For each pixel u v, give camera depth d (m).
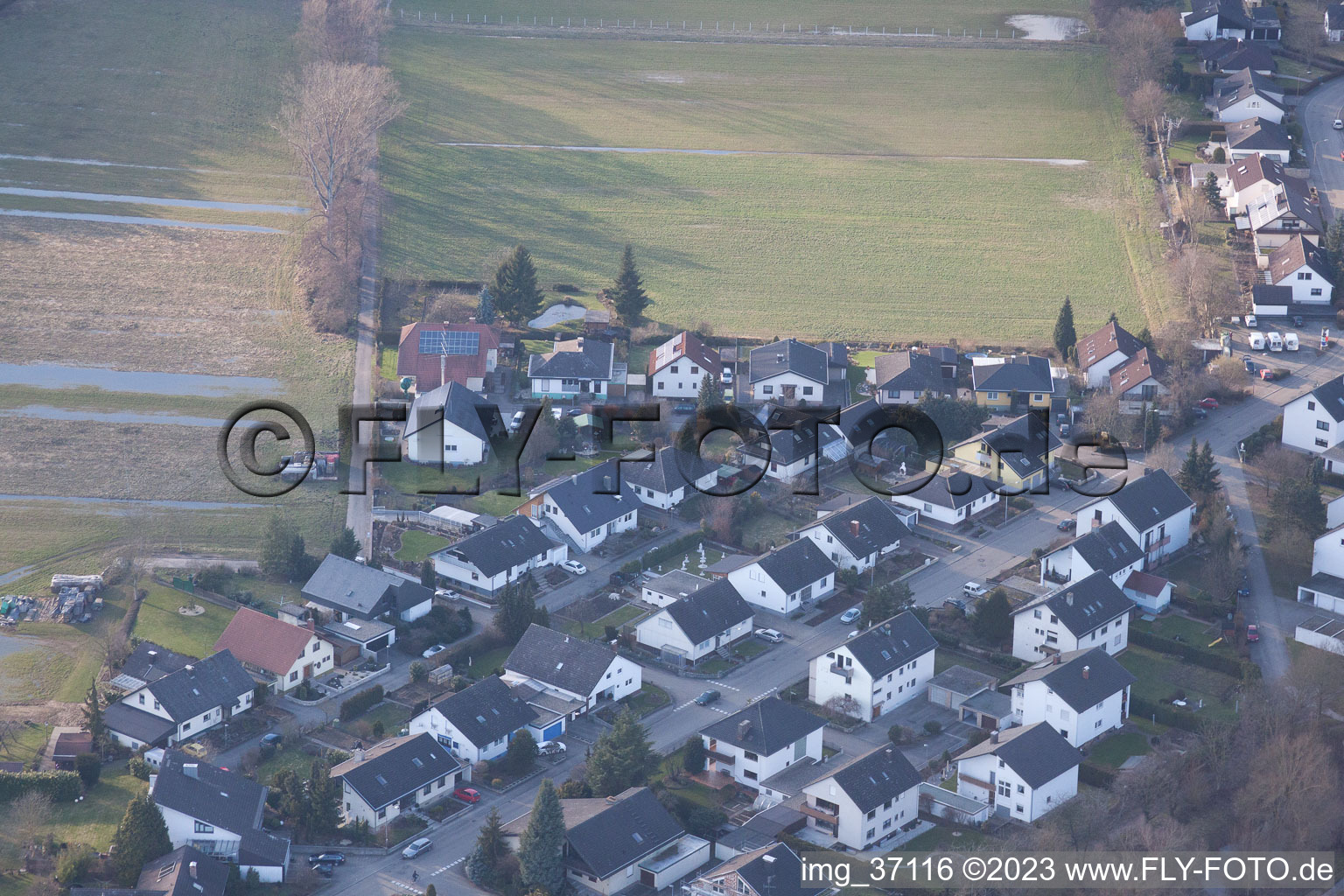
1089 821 183.38
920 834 188.50
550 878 174.62
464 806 191.38
